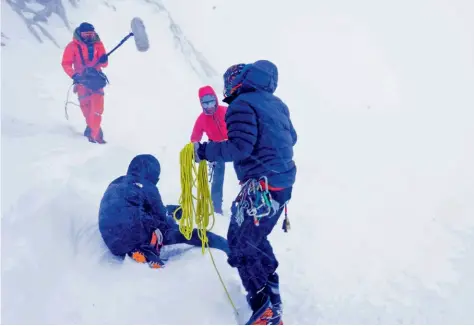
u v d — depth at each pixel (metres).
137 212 3.31
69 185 3.87
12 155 4.23
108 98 7.25
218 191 4.48
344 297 3.41
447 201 5.39
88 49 5.54
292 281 3.55
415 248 4.21
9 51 7.09
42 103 6.05
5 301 2.67
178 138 6.47
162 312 2.89
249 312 3.08
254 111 2.77
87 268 3.14
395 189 5.80
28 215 3.28
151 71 8.77
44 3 8.35
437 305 3.38
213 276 3.31
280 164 2.80
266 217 2.82
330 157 7.10
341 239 4.30
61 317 2.70
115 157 4.95
